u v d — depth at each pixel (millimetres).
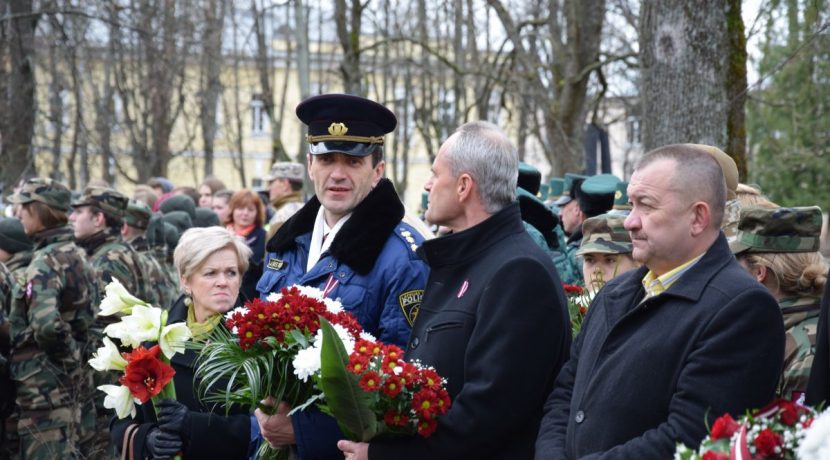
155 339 3508
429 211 3471
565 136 14383
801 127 16875
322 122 3910
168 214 8977
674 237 2852
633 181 2941
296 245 4148
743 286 2738
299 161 17938
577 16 14547
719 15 6062
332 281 3830
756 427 2404
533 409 3166
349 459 3205
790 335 3438
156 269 7078
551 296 3180
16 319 6000
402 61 20547
